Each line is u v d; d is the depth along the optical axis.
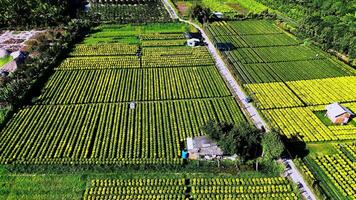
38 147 73.94
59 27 140.00
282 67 111.75
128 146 74.44
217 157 70.25
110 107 89.12
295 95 94.69
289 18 159.12
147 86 99.69
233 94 95.44
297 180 65.31
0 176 66.69
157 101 92.19
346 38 118.56
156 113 86.69
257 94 94.81
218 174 67.25
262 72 108.38
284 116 84.88
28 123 82.06
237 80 101.38
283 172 67.00
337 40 121.38
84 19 148.25
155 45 126.69
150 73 107.56
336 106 83.50
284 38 136.38
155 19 152.75
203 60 115.12
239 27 148.75
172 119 84.12
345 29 126.38
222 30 144.88
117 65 111.50
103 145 74.50
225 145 68.19
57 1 155.88
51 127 80.69
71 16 156.12
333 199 62.09
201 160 69.50
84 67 110.19
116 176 66.81
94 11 164.25
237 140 67.88
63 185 64.75
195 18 152.00
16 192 63.25
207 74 106.75
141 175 67.06
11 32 137.88
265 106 88.94
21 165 68.69
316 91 96.75
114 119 84.12
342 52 119.12
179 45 127.31
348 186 64.56
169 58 116.50
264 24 152.50
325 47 122.94
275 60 116.75
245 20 157.75
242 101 91.81
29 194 62.81
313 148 74.44
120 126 81.44
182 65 112.19
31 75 101.12
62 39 126.25
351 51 114.06
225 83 101.75
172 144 75.00
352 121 83.25
